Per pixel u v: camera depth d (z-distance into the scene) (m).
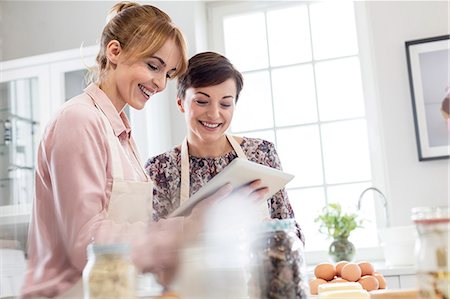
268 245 0.88
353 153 3.06
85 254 1.09
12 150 2.76
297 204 3.10
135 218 1.32
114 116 1.38
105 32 1.41
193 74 1.72
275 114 3.18
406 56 2.87
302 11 3.21
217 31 3.30
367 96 3.06
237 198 1.33
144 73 1.37
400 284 2.38
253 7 3.26
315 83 3.15
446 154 2.78
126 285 0.76
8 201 2.71
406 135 2.85
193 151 1.86
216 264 0.87
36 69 2.80
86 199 1.13
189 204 1.22
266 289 0.87
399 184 2.83
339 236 2.64
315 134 3.12
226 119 1.76
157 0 3.13
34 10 3.31
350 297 0.94
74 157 1.17
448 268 0.71
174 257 0.88
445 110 2.80
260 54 3.24
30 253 1.24
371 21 2.95
